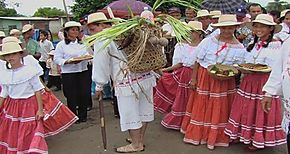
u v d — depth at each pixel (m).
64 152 5.43
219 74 5.09
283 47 3.41
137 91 4.99
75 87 6.75
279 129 4.92
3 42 4.92
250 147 5.16
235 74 5.06
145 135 5.97
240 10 9.21
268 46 4.86
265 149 5.28
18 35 8.94
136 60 4.71
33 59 4.88
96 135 6.13
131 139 5.47
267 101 3.65
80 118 6.89
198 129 5.47
